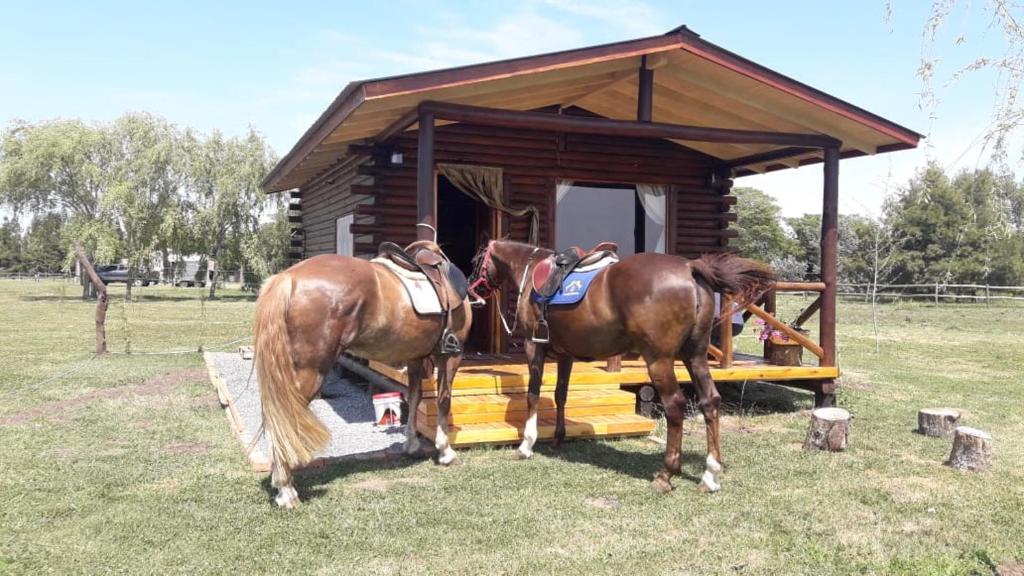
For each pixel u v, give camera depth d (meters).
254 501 4.69
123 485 5.03
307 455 4.50
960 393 9.84
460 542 4.08
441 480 5.22
